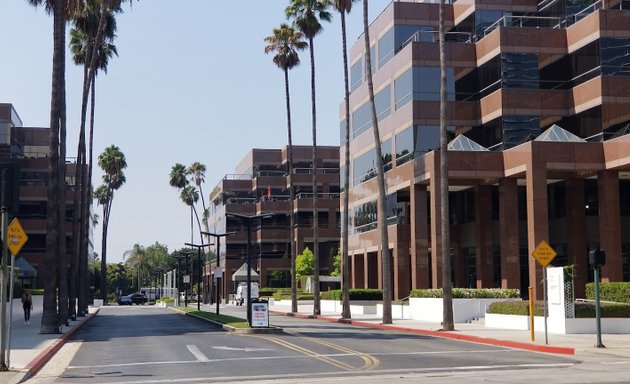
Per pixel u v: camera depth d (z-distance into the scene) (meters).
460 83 51.72
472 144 48.19
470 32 55.41
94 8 50.22
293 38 63.69
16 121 96.69
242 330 32.91
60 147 44.19
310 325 40.78
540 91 47.81
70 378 17.48
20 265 76.19
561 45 48.56
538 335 28.64
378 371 17.83
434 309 41.00
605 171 43.09
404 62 53.34
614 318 29.41
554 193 51.94
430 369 18.23
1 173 18.02
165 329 37.91
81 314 59.31
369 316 49.91
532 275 41.78
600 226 43.25
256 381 16.20
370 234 60.34
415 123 51.38
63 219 43.53
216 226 126.38
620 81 44.59
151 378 17.06
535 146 42.75
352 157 66.81
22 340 28.98
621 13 45.28
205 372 18.02
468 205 55.62
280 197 112.00
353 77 67.00
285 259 108.19
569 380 15.74
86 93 54.41
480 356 21.59
